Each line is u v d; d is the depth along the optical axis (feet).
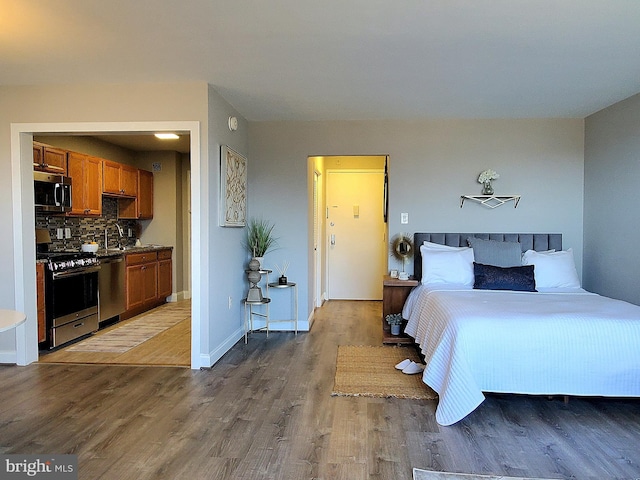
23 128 11.87
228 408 9.18
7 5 7.40
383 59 9.85
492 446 7.69
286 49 9.30
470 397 8.49
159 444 7.63
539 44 8.99
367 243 23.21
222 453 7.33
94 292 15.58
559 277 13.47
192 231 11.70
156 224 22.27
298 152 15.97
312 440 7.82
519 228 15.37
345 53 9.52
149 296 19.81
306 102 13.37
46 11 7.63
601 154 14.08
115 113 11.78
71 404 9.34
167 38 8.79
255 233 15.71
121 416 8.75
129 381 10.78
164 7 7.48
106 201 19.74
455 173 15.49
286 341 14.75
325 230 23.08
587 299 11.21
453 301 10.71
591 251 14.65
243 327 15.38
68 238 17.26
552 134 15.19
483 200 15.38
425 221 15.61
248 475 6.68
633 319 8.92
